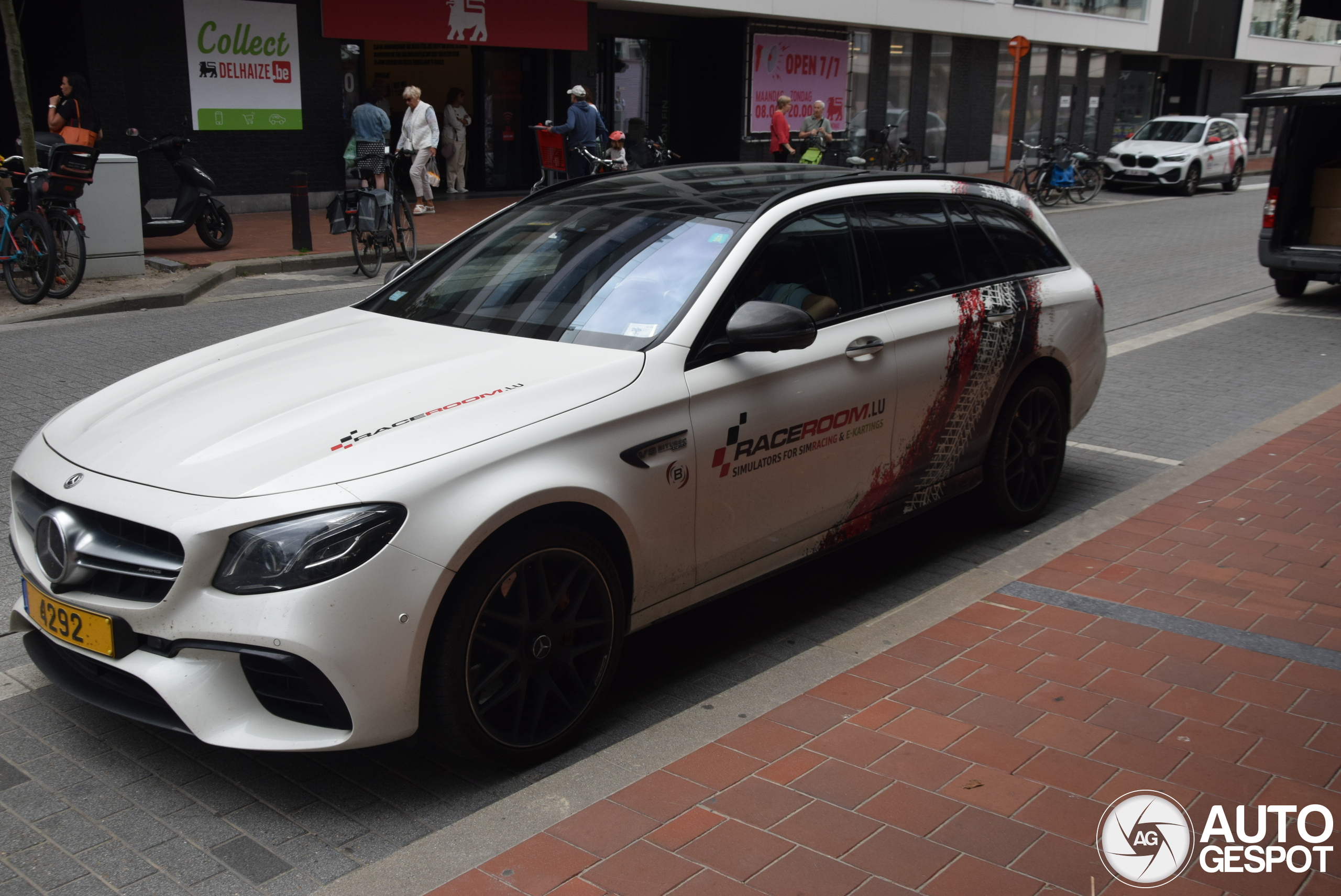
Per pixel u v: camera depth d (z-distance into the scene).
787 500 4.03
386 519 2.92
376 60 22.11
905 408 4.44
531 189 22.48
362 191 12.87
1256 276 14.08
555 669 3.41
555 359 3.60
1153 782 3.15
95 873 2.84
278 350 3.96
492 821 3.02
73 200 10.70
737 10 23.19
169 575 2.93
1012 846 2.85
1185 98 40.84
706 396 3.66
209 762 3.37
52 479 3.25
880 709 3.56
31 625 3.49
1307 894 2.70
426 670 3.06
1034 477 5.40
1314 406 7.59
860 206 4.51
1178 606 4.38
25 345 9.01
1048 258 5.48
